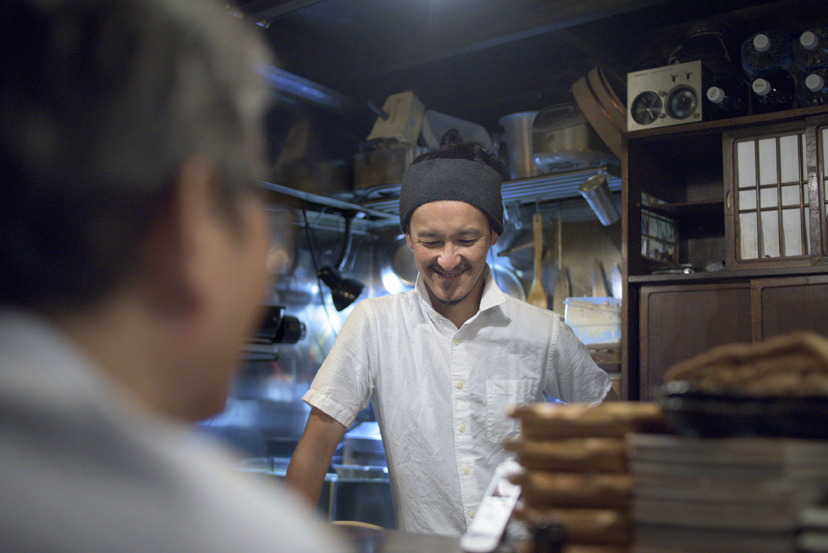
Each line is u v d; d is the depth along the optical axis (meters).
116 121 0.30
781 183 2.25
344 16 3.07
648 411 0.57
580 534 0.56
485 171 1.58
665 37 2.93
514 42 3.17
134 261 0.31
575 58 3.26
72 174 0.29
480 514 0.72
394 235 3.82
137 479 0.27
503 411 1.60
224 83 0.34
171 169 0.32
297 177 3.09
